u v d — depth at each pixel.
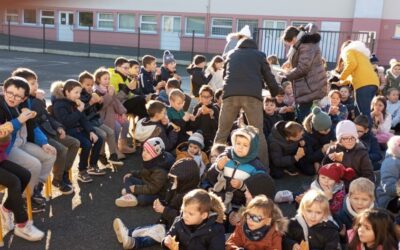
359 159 3.84
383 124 6.16
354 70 6.14
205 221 2.62
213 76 7.21
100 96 4.88
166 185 3.82
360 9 20.44
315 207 2.64
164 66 7.41
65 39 25.70
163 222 3.30
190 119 5.23
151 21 24.42
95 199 3.98
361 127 4.91
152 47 24.70
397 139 3.53
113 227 3.41
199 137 4.32
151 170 3.84
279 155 4.72
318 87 5.52
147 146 3.83
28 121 3.53
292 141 4.74
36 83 3.92
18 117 2.99
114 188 4.29
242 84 4.25
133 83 6.01
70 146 4.10
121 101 5.73
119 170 4.84
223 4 23.02
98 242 3.17
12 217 3.29
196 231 2.58
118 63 5.88
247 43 4.48
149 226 3.21
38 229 3.25
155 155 3.83
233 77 4.31
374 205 3.09
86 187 4.27
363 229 2.47
